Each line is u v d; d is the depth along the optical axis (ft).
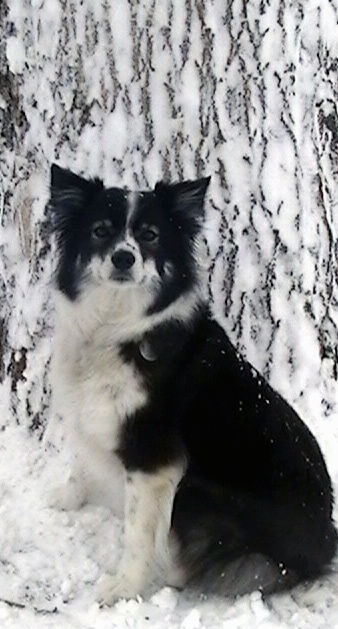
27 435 9.59
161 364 8.32
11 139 9.68
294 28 9.20
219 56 9.14
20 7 9.44
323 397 9.33
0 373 9.85
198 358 8.41
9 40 9.48
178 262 8.41
